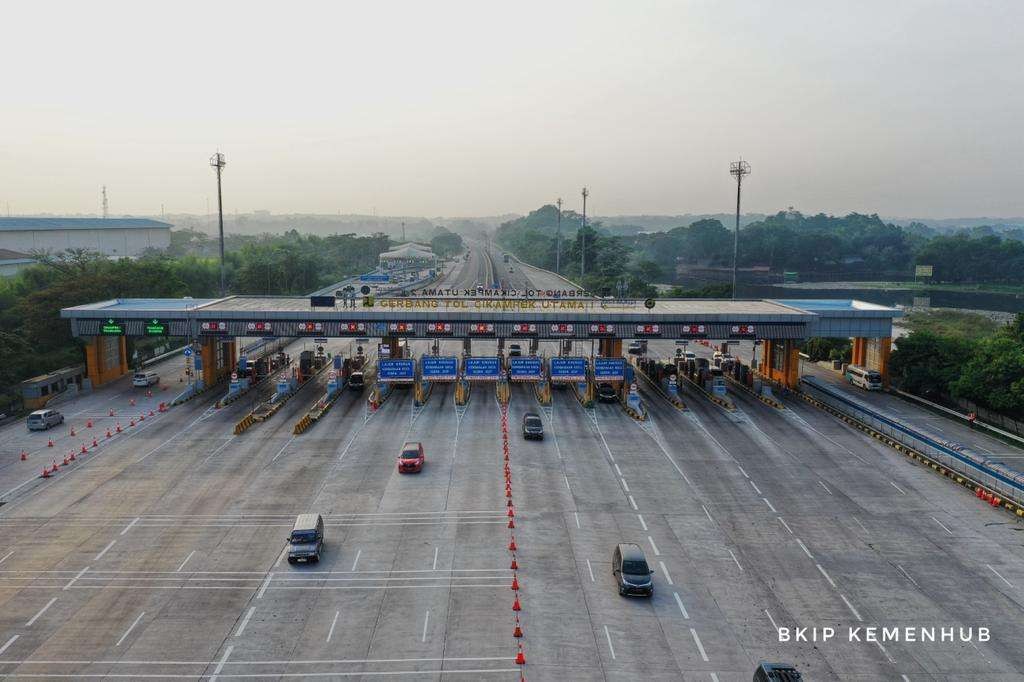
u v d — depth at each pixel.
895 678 34.84
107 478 61.25
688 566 46.03
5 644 37.28
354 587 43.19
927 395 92.19
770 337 87.56
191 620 39.62
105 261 137.50
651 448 69.88
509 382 95.69
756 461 66.31
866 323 92.00
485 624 39.22
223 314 87.12
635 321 86.00
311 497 57.09
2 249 184.38
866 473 63.41
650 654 36.56
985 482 59.88
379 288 188.12
